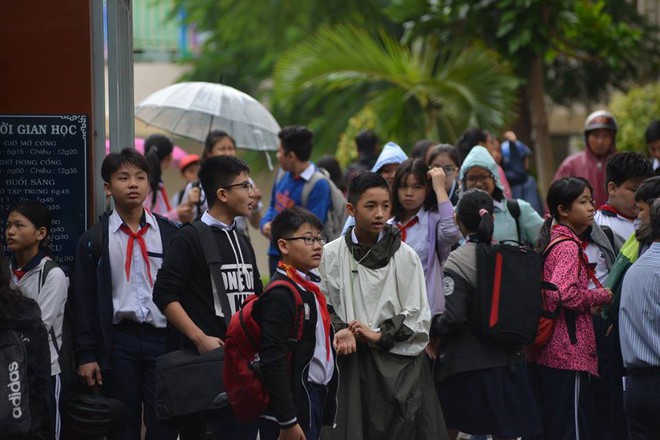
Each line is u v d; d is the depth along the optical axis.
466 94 33.62
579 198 16.17
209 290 14.01
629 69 40.62
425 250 16.55
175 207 23.48
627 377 14.41
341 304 15.06
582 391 15.80
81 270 15.34
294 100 47.38
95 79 16.31
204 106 22.86
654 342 13.63
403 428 14.80
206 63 51.66
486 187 17.59
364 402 14.92
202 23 53.47
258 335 12.77
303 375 12.98
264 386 12.80
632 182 17.50
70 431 15.41
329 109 46.97
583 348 15.74
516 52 32.88
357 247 15.23
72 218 16.02
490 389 15.34
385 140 37.00
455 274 15.40
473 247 15.59
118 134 17.25
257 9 51.81
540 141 33.50
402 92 36.28
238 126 23.45
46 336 13.59
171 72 53.38
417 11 33.53
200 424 13.63
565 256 15.69
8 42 15.95
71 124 15.99
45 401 13.80
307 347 13.02
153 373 15.29
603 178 23.55
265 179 50.19
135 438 15.44
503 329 15.09
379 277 15.09
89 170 16.02
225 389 13.13
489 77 33.69
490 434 15.45
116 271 15.28
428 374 15.33
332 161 25.53
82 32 15.99
